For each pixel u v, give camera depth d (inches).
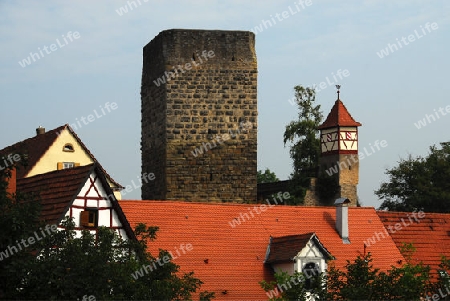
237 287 2148.1
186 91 3024.1
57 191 1991.9
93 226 1948.8
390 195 4862.2
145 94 3179.1
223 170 3041.3
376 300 1700.3
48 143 3235.7
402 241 2524.6
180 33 3026.6
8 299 1508.4
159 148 3061.0
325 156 4859.7
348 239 2385.6
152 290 1609.3
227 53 3046.3
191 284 1732.3
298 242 2185.0
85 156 3267.7
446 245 2554.1
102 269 1552.7
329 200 4736.7
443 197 4655.5
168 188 3006.9
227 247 2225.6
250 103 3058.6
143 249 1701.5
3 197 1552.7
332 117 4879.4
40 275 1525.6
